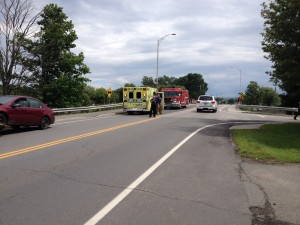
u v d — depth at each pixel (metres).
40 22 40.56
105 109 38.38
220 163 9.80
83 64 43.94
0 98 15.65
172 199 6.46
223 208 6.07
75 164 9.12
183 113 33.56
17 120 15.43
